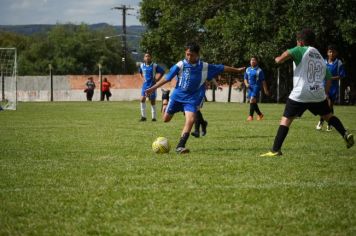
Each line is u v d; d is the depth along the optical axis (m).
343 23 39.72
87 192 7.18
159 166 9.21
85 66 106.62
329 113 10.63
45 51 105.50
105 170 8.87
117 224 5.75
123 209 6.31
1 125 19.45
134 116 25.09
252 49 43.47
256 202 6.58
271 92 51.47
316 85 10.27
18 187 7.56
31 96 60.72
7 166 9.38
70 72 103.31
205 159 10.01
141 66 21.36
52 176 8.36
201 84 11.29
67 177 8.27
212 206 6.41
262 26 42.88
